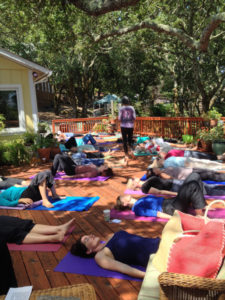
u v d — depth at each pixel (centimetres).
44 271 295
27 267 304
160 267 225
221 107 2578
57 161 690
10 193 503
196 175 388
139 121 1438
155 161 645
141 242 285
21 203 497
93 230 391
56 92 3469
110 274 279
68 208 482
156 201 418
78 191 588
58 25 1270
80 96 3409
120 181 649
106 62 2830
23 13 1241
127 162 810
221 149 857
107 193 564
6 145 893
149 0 1290
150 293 229
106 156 927
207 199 475
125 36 2030
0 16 1472
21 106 1029
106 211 415
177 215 248
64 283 272
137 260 284
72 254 320
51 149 952
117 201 455
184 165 616
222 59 2083
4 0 1167
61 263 305
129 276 275
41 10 1109
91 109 3853
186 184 387
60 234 344
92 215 449
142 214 421
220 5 1408
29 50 2583
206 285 171
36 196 499
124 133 906
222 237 210
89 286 215
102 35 1284
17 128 1037
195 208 383
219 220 217
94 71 2938
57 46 1516
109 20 1598
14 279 262
